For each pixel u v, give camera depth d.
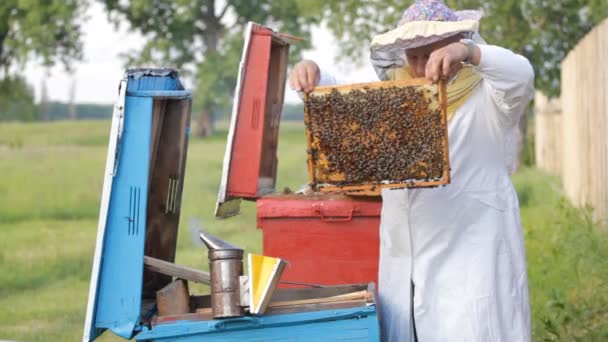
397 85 3.69
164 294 3.85
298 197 4.80
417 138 3.71
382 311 4.24
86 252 11.02
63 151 34.81
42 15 49.28
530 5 15.55
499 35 15.70
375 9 16.80
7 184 20.58
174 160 4.20
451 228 4.08
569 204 11.78
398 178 3.77
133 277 3.78
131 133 3.77
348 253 4.70
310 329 3.69
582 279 7.54
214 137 54.47
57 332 6.96
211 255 3.69
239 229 12.52
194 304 4.09
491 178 4.13
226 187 4.86
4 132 51.19
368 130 3.76
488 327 4.02
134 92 3.77
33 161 29.41
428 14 4.04
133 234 3.78
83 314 7.64
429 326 4.11
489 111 4.09
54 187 19.84
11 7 50.56
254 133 4.89
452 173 4.09
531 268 8.30
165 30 53.00
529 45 15.98
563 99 16.02
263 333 3.69
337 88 3.77
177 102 4.17
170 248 4.27
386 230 4.23
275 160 5.59
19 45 49.66
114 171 3.75
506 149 4.18
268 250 4.79
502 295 4.08
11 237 12.51
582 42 11.81
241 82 4.91
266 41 4.93
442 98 3.65
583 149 11.95
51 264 10.17
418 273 4.14
